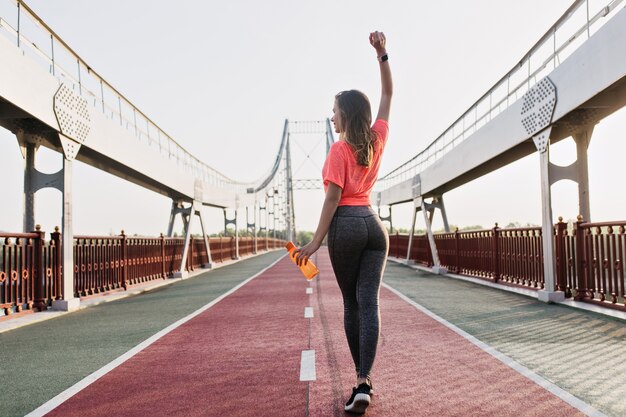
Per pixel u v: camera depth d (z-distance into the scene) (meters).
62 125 7.02
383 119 2.62
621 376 3.21
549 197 7.29
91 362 3.93
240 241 26.52
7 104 6.04
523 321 5.45
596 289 6.46
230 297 8.40
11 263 6.30
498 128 9.21
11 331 5.51
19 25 6.04
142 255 11.27
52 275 7.17
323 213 2.39
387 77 2.69
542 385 3.02
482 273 11.03
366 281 2.46
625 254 5.77
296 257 2.43
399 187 20.33
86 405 2.84
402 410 2.61
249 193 29.73
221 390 3.07
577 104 6.20
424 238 16.73
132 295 9.34
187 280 12.78
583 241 6.74
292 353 4.07
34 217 7.20
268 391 3.02
